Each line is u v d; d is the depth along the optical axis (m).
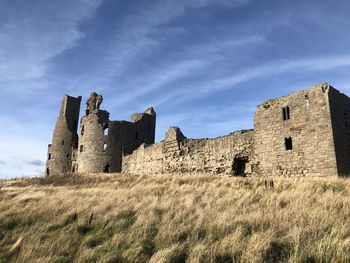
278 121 29.73
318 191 18.78
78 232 12.82
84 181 38.44
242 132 33.59
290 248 9.79
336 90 27.84
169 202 16.50
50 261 10.06
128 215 14.78
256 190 20.27
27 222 14.29
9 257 10.73
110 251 10.73
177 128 41.44
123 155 52.94
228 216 13.10
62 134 69.00
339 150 26.11
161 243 11.02
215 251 9.84
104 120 56.97
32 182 38.84
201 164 36.84
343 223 11.65
